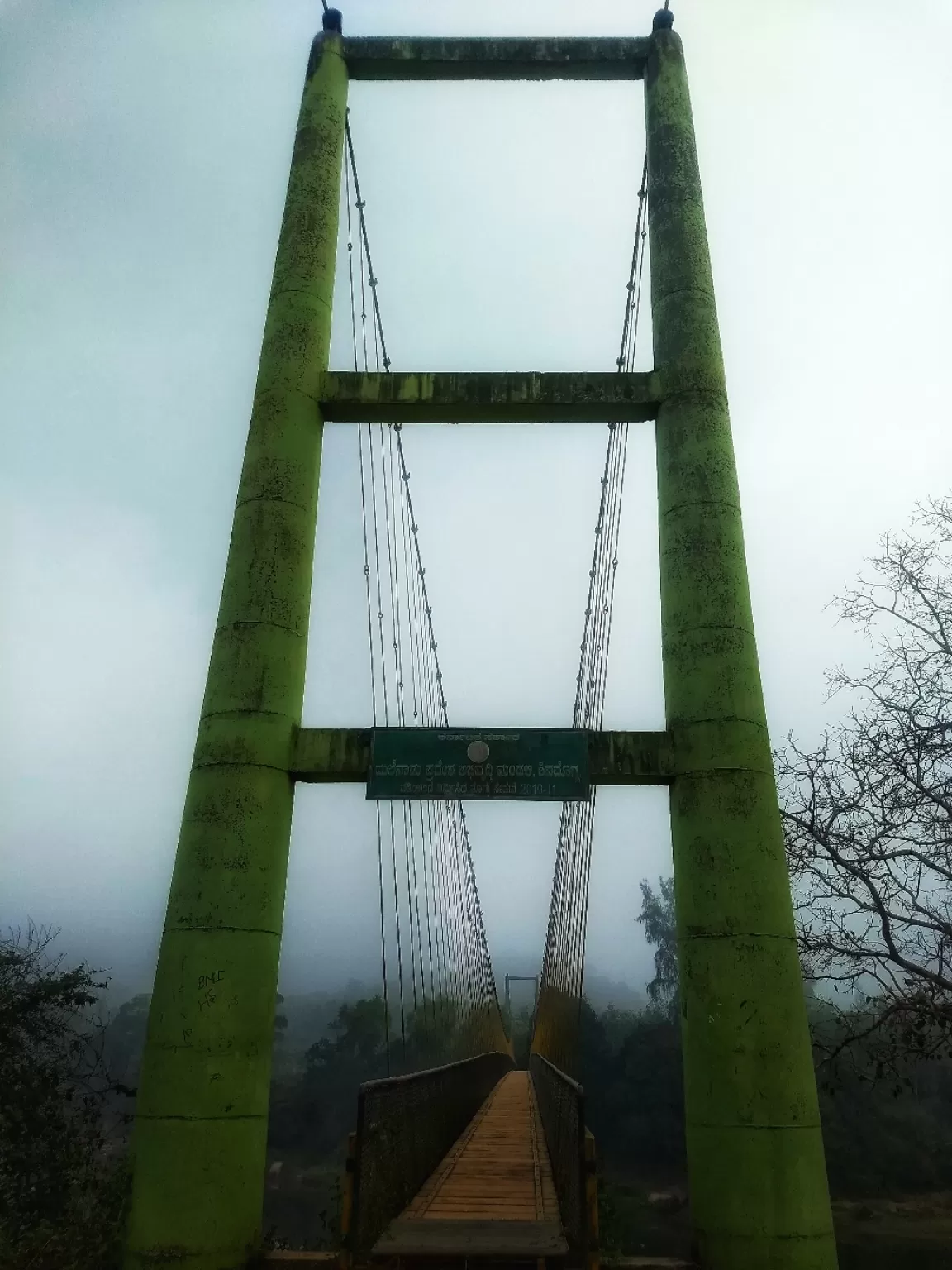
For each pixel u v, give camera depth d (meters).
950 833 10.89
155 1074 7.06
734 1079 7.09
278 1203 36.44
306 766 8.21
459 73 11.87
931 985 10.46
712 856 7.74
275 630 8.42
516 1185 8.31
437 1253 5.77
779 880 7.73
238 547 8.78
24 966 14.38
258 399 9.52
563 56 11.68
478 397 9.62
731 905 7.55
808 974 11.30
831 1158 32.34
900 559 12.52
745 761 8.02
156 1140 6.86
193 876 7.59
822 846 11.30
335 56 11.56
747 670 8.39
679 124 11.02
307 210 10.46
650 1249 29.06
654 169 10.90
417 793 8.07
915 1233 29.52
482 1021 29.39
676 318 9.91
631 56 11.69
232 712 8.09
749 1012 7.23
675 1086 40.78
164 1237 6.60
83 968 14.48
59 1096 13.21
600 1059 43.50
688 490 9.07
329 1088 46.44
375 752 8.20
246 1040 7.20
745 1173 6.83
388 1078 6.96
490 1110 16.34
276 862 7.84
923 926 10.65
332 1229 13.09
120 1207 9.27
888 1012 10.48
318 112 11.09
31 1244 9.49
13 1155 12.38
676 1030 43.19
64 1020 14.32
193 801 7.88
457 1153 10.34
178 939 7.40
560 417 9.83
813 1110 7.12
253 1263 6.77
